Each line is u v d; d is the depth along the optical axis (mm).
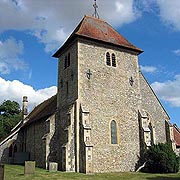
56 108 31750
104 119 27984
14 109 62750
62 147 26484
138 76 31906
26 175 22594
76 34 28781
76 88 27953
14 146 40594
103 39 30344
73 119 27078
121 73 30641
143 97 31969
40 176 22172
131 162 28141
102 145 27062
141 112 30297
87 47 29453
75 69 28875
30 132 38125
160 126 32281
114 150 27562
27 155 37031
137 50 32094
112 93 29328
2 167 18203
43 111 37344
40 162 32094
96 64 29359
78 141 26391
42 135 33125
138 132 29688
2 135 56938
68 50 31453
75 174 23922
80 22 32781
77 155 26047
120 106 29406
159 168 26094
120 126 28734
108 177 22547
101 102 28375
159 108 32969
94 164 26047
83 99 27594
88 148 25469
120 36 33156
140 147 29156
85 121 26500
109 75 29766
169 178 22000
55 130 30062
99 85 28844
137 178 22016
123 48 31531
